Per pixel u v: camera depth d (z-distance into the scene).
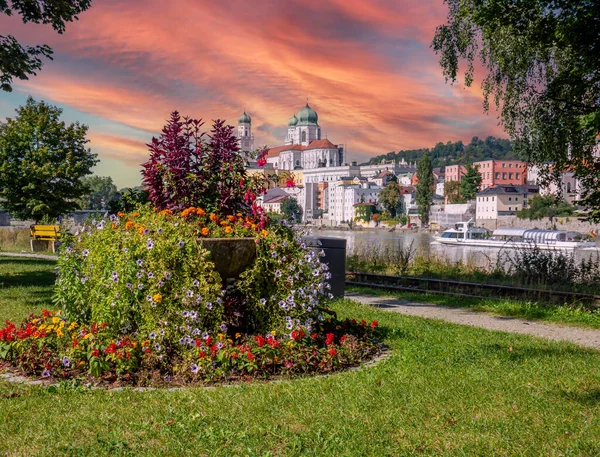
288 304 8.20
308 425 5.36
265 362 7.16
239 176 9.21
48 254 29.86
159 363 7.06
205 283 7.53
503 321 12.65
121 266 7.52
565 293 15.41
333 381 6.79
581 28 13.64
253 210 9.02
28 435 5.06
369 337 9.16
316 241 14.30
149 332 7.34
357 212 183.38
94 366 6.71
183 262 7.54
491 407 5.93
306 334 7.98
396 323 11.41
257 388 6.45
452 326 11.36
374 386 6.62
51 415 5.56
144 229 7.76
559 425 5.41
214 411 5.66
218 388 6.46
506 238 72.19
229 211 9.20
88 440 4.96
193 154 9.38
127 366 6.81
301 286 8.47
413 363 7.74
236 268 8.12
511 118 18.44
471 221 119.38
